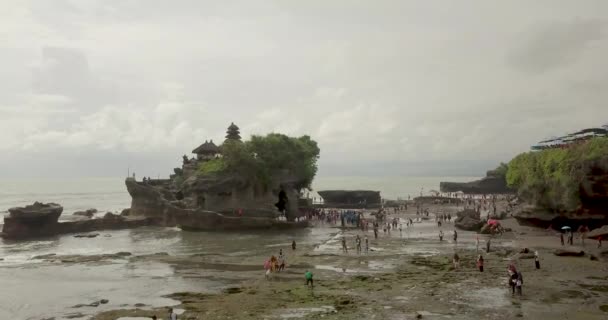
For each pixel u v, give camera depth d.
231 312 34.09
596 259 49.09
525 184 77.44
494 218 94.69
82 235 85.50
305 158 112.12
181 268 52.78
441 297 36.72
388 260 54.19
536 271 44.84
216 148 119.62
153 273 50.31
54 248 72.06
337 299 36.75
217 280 46.28
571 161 66.44
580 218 66.06
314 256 57.88
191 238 80.50
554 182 69.25
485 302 35.00
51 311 36.25
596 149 63.94
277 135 107.94
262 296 38.50
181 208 96.00
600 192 62.88
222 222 89.19
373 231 85.62
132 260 58.12
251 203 97.31
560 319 30.50
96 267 54.06
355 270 48.62
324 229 91.38
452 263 51.09
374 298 36.88
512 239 68.00
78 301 39.12
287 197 107.50
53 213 87.50
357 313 32.88
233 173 95.69
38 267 54.28
